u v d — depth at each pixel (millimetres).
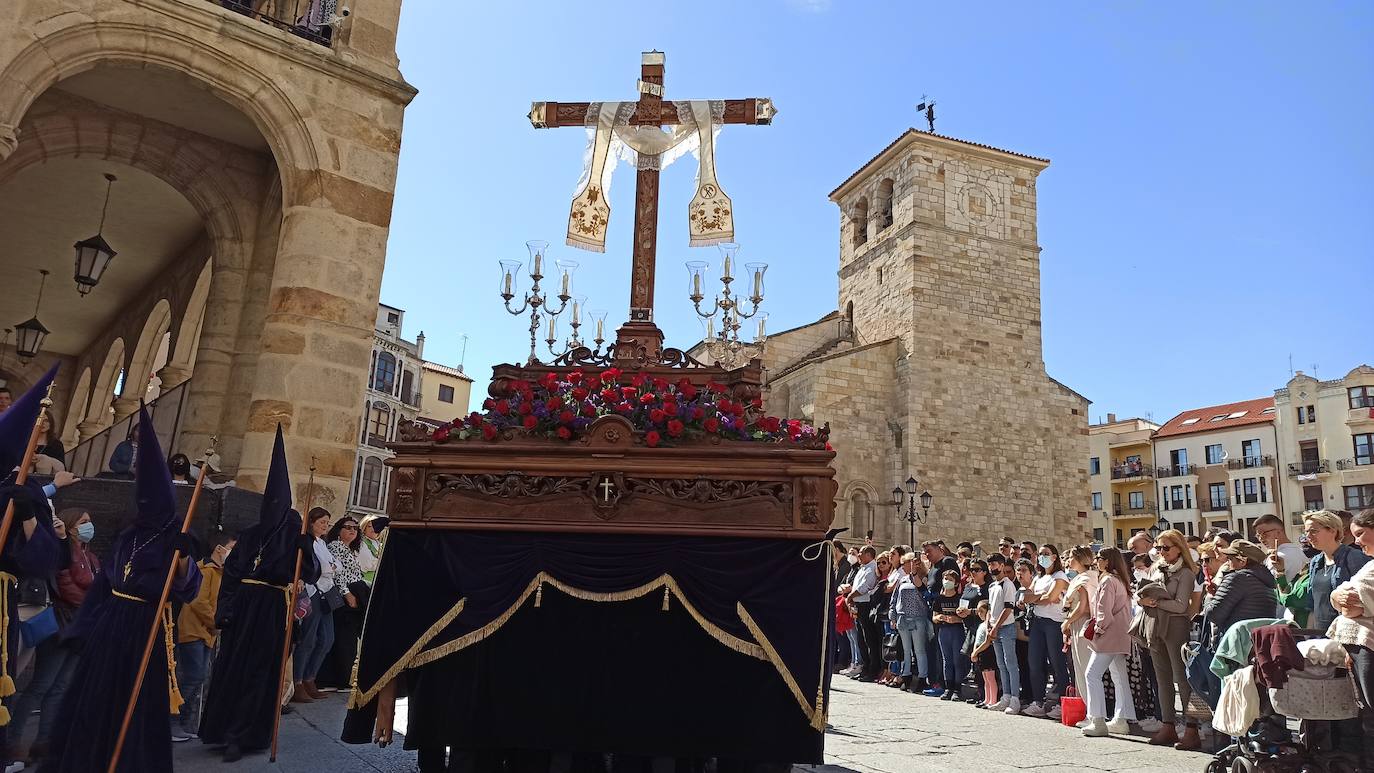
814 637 3939
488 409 4609
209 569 6426
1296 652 5305
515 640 4227
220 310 10438
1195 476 56375
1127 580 8414
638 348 5355
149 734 4332
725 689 4141
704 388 4711
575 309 5945
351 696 3971
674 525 4113
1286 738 5434
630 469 4164
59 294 15766
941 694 11023
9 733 5180
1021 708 9570
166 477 4613
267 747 5562
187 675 6328
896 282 34031
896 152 35156
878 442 31812
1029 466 32219
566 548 4113
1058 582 9547
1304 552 7707
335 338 9148
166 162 10352
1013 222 34875
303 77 9352
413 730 4156
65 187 11938
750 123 5797
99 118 9922
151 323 14539
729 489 4180
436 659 3984
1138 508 59062
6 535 3871
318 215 9211
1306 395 51969
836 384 31859
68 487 7066
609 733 4121
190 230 13008
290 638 5488
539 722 4137
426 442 4297
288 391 8766
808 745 4016
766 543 4090
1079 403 33625
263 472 8562
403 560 4145
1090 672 8062
